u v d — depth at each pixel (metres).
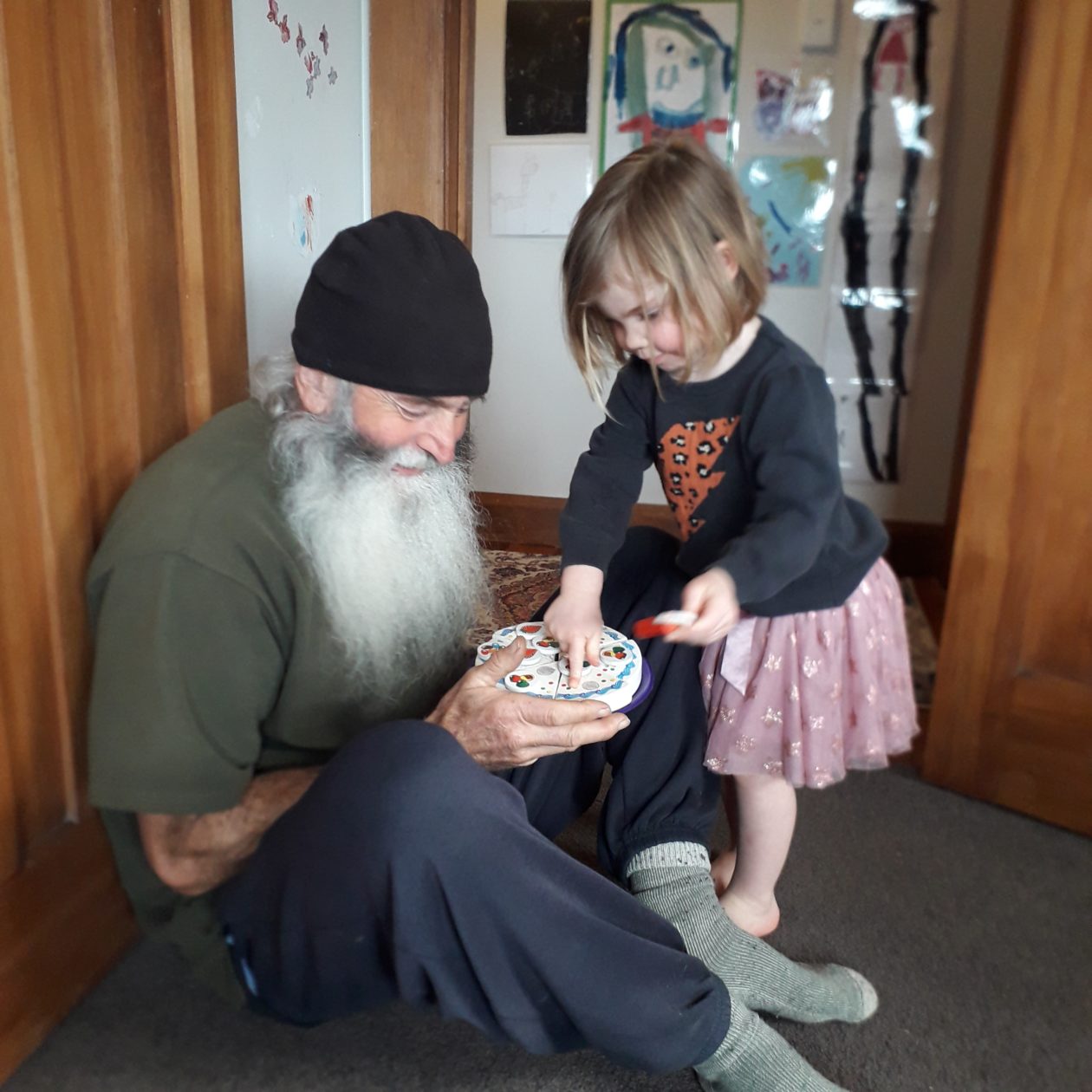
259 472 0.82
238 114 1.20
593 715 0.83
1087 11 1.29
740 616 1.17
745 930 1.17
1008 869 1.40
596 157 2.64
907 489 2.77
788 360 1.10
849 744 1.18
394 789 0.72
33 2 0.84
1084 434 1.40
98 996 1.10
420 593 0.93
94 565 0.81
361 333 0.79
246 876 0.80
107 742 0.76
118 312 0.99
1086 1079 1.03
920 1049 1.06
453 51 1.66
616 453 1.26
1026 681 1.51
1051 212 1.37
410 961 0.76
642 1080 1.00
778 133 2.57
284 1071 1.00
